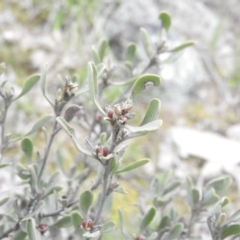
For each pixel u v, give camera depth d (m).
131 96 2.46
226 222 2.91
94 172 5.57
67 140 6.14
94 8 7.77
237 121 7.50
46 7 7.66
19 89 6.43
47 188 3.30
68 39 7.44
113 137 2.40
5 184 4.90
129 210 5.56
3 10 7.44
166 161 6.50
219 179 3.57
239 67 8.09
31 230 2.65
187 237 3.58
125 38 7.50
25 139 3.25
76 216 2.86
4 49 6.96
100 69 3.05
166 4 8.30
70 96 2.97
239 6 9.12
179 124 7.13
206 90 7.72
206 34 8.42
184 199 5.86
